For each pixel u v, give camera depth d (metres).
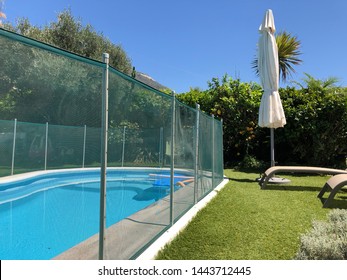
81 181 4.12
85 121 2.33
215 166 7.15
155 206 3.53
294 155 11.73
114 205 2.63
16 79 1.89
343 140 10.57
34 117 2.16
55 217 2.96
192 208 4.85
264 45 7.76
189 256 2.88
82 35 15.70
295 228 3.75
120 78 2.63
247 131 11.66
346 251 2.24
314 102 10.23
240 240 3.33
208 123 6.43
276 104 7.54
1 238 3.18
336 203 5.21
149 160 3.38
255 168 11.17
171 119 4.02
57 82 2.16
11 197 6.13
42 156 5.56
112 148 2.61
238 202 5.30
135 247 2.91
